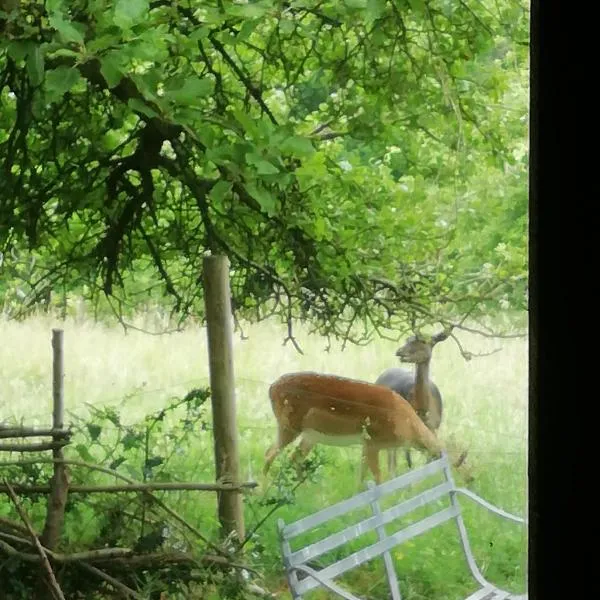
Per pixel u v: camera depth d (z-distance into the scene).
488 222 6.70
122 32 5.41
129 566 4.84
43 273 6.76
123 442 5.20
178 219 6.80
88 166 6.78
